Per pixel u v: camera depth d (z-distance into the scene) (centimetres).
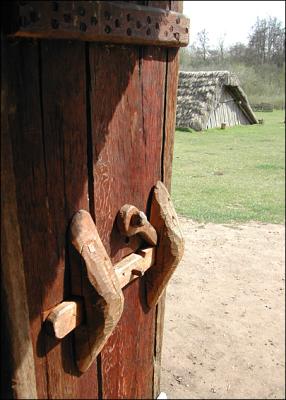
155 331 179
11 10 87
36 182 103
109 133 128
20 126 96
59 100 107
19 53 94
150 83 145
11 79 93
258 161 488
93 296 117
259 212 482
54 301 115
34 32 91
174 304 332
